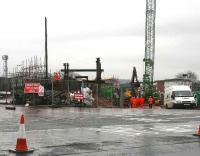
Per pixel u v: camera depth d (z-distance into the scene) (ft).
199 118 81.71
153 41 293.43
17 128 58.29
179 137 47.47
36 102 168.86
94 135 49.26
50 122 69.87
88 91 168.14
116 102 179.42
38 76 205.26
